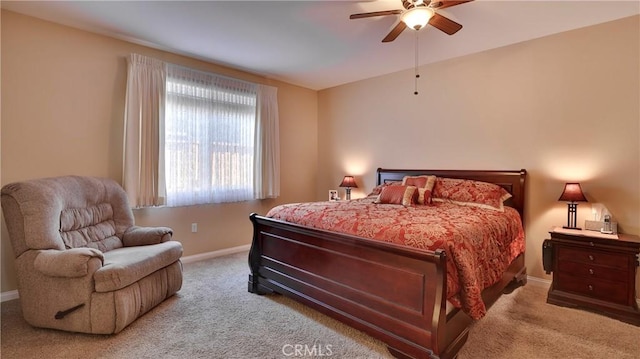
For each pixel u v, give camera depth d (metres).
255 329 2.38
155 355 2.04
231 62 4.21
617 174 2.96
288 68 4.45
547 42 3.33
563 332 2.36
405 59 4.07
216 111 4.23
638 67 2.86
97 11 2.85
